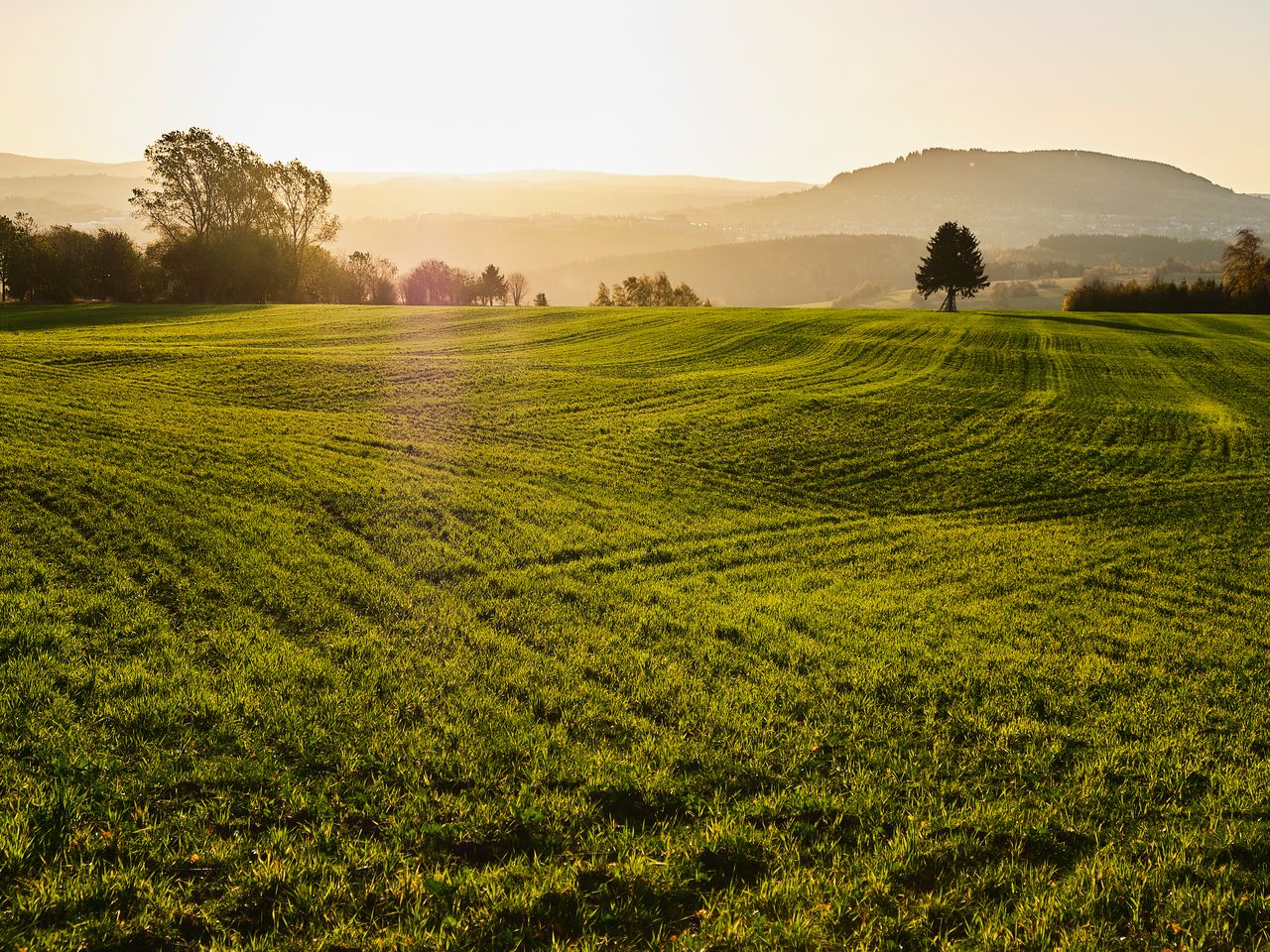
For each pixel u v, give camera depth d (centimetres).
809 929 628
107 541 1519
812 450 2811
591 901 664
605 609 1384
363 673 1065
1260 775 915
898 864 721
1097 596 1612
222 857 682
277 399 3162
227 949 586
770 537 1917
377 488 2041
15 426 2388
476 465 2366
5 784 763
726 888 691
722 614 1382
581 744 918
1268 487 2631
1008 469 2733
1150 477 2719
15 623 1136
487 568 1552
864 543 1923
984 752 959
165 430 2491
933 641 1323
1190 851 768
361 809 774
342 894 650
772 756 922
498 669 1107
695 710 1023
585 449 2644
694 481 2381
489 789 823
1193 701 1127
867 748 955
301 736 894
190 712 930
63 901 618
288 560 1484
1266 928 660
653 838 745
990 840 778
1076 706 1097
